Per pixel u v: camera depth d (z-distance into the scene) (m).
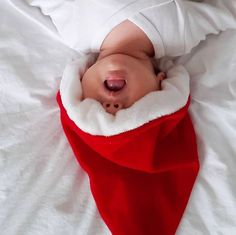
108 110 0.38
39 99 0.45
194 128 0.44
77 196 0.42
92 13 0.41
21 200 0.42
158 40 0.42
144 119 0.38
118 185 0.41
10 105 0.44
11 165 0.43
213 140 0.43
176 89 0.40
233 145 0.43
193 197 0.41
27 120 0.44
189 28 0.42
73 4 0.42
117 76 0.39
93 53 0.45
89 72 0.41
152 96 0.39
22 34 0.46
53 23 0.46
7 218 0.41
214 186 0.42
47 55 0.46
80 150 0.42
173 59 0.45
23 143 0.44
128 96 0.39
